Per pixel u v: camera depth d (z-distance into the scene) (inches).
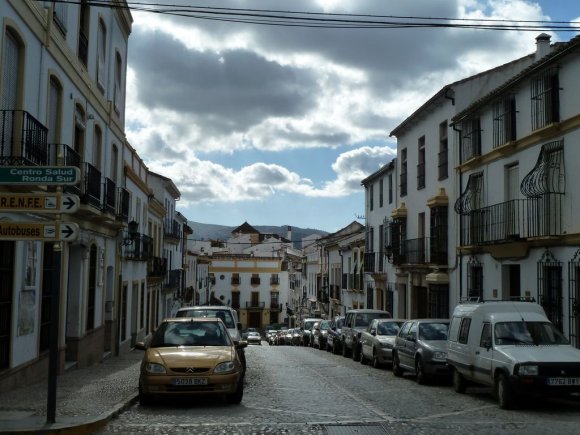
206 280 2881.4
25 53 484.1
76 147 679.1
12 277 464.8
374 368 820.0
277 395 522.3
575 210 606.5
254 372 734.5
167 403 463.8
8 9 445.1
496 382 469.1
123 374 641.6
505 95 754.2
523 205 706.2
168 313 1710.1
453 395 539.8
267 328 3248.0
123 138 924.6
